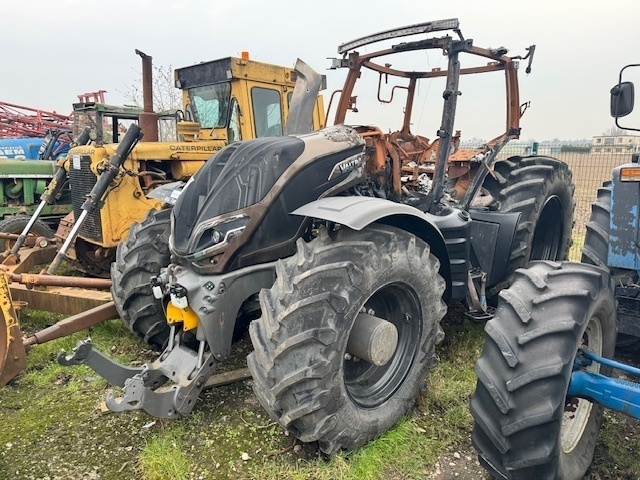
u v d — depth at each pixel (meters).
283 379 2.23
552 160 4.58
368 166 3.49
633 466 2.44
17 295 3.88
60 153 9.03
